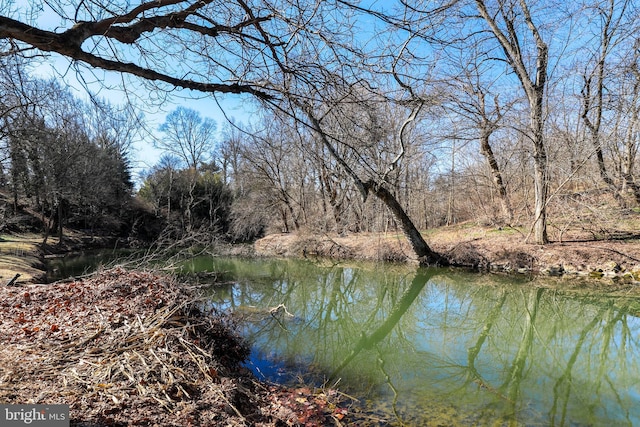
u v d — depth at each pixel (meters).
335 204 20.77
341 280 14.07
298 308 10.09
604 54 11.25
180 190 29.02
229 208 27.45
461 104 11.93
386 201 13.47
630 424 4.12
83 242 24.14
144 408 3.25
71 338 4.31
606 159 13.95
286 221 25.41
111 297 5.79
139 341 4.37
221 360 5.13
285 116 4.15
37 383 3.30
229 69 3.43
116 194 27.62
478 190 20.50
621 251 11.43
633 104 10.69
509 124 12.70
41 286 6.79
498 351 6.82
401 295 11.66
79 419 2.87
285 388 4.84
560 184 12.83
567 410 4.45
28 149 11.09
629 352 6.72
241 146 23.11
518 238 14.12
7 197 23.75
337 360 6.11
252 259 19.62
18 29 2.39
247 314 8.55
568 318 8.77
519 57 11.95
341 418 4.12
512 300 10.24
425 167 20.95
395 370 5.73
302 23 3.28
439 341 7.50
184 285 6.71
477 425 4.06
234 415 3.61
